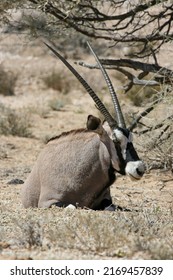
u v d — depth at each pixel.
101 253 12.93
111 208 17.69
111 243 13.20
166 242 13.38
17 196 20.42
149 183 22.69
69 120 36.19
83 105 40.56
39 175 18.11
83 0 23.28
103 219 14.58
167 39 23.61
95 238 13.30
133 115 23.19
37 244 13.55
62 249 13.25
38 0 23.16
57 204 17.62
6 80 44.53
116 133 17.03
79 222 14.55
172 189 21.73
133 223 14.41
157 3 22.44
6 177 24.06
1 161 26.67
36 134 32.44
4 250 13.26
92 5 23.89
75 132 18.03
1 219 15.80
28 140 30.97
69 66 17.77
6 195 20.56
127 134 17.03
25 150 28.91
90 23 24.67
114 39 24.20
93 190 17.67
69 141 17.97
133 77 23.36
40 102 41.38
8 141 30.50
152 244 13.01
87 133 17.86
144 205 19.06
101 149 17.47
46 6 23.09
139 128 26.16
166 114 21.95
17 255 12.76
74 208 17.17
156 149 22.62
